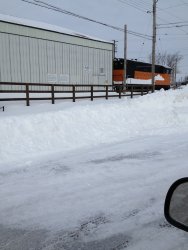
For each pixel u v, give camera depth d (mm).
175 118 14297
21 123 10320
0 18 19141
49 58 22250
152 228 4207
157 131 12258
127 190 5594
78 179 6332
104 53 27484
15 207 4996
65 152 9039
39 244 3879
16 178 6559
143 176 6379
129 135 11602
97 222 4414
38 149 9422
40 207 4973
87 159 7988
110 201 5125
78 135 10891
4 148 9102
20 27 20094
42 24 23781
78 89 24844
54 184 6062
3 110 13070
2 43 19172
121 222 4395
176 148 9070
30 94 20562
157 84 39844
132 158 7969
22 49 20344
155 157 8023
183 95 18547
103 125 12250
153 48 27625
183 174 6426
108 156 8258
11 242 3941
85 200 5195
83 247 3781
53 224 4391
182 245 3734
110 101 18578
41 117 11016
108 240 3932
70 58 24000
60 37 22969
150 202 5039
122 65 34875
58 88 23078
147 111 14797
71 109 12578
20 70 20312
